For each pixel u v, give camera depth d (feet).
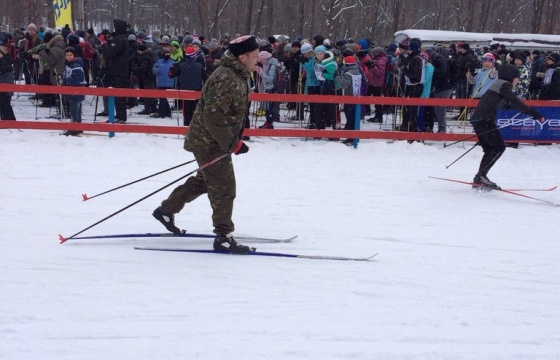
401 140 37.50
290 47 46.32
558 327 13.67
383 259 18.10
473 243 20.06
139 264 16.81
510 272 17.28
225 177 17.51
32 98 52.29
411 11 120.67
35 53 46.16
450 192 27.43
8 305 13.84
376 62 44.01
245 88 17.46
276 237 20.04
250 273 16.40
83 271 16.15
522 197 26.94
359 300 14.83
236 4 107.14
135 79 49.24
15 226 20.12
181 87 39.19
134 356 11.73
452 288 15.88
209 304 14.26
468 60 47.06
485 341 12.86
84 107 48.80
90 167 29.30
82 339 12.37
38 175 27.32
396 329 13.29
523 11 132.16
